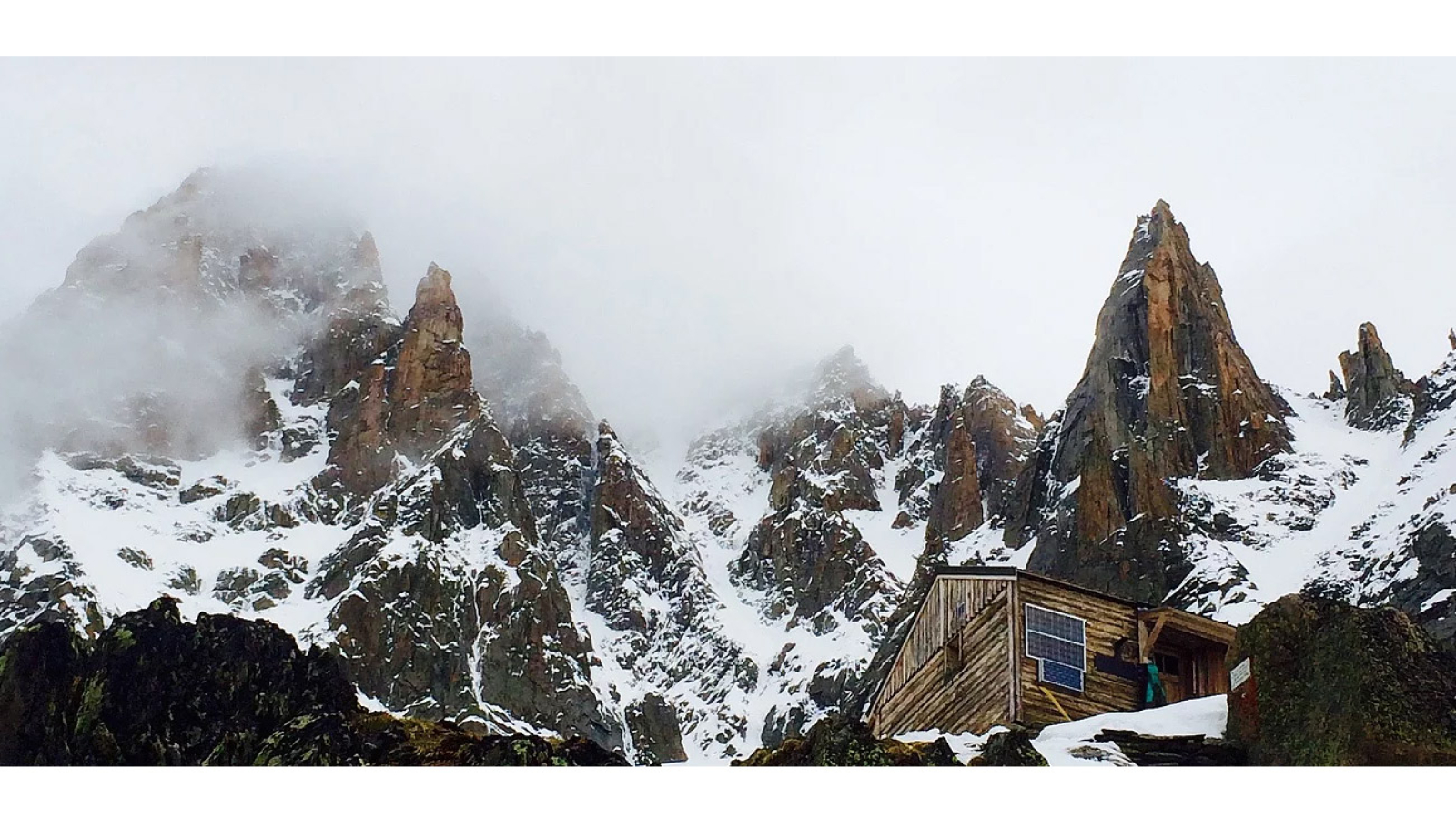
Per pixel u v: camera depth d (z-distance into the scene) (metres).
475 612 173.25
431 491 190.88
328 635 163.75
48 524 189.25
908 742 52.19
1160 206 156.25
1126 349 145.50
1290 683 50.69
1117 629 60.69
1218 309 146.88
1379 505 121.31
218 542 196.50
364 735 59.09
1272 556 121.25
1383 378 141.88
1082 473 133.12
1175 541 124.56
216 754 58.62
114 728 59.78
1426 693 48.41
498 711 163.00
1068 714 58.31
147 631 62.75
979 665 60.53
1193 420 137.25
